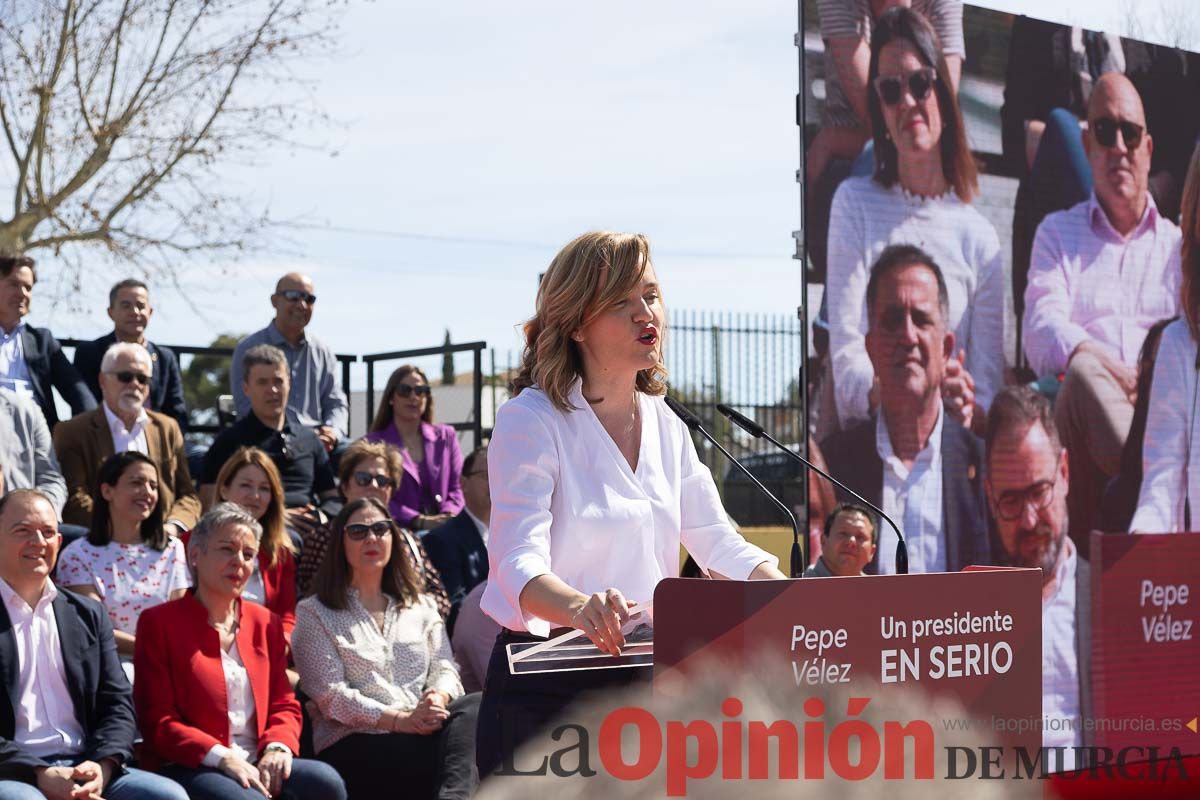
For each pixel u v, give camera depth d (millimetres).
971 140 6988
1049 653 7102
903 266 6723
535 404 2389
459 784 4965
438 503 7094
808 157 6500
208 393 16156
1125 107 7566
